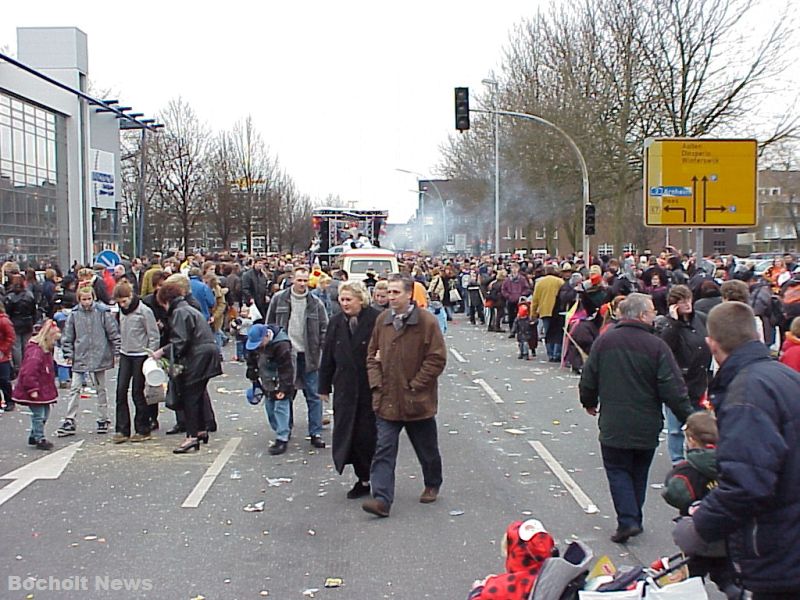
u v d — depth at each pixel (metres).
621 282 16.20
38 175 36.81
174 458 9.33
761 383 3.36
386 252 22.81
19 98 34.75
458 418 11.68
